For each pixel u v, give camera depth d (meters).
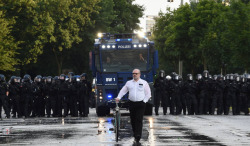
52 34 93.12
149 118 45.59
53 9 90.44
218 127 34.81
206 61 88.44
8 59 74.88
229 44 73.81
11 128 34.69
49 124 38.47
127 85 25.77
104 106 51.28
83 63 115.38
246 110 57.16
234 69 98.06
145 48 50.50
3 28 73.69
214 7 90.44
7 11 81.12
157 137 28.00
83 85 51.69
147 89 25.66
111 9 113.25
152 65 50.66
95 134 29.86
